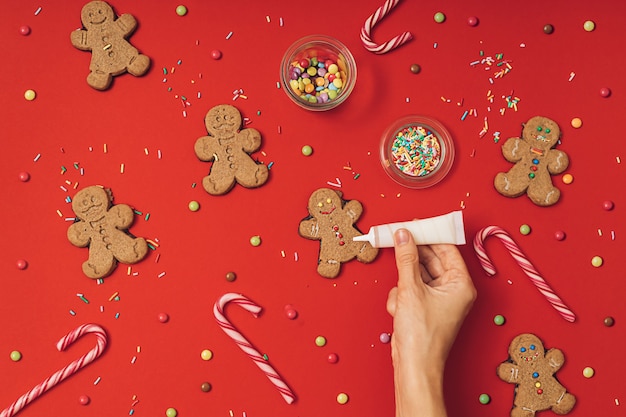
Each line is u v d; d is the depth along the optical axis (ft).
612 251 3.02
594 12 3.06
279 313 2.96
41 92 2.97
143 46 2.99
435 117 3.03
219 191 2.94
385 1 3.04
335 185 2.99
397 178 2.98
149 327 2.93
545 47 3.06
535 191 2.98
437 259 2.90
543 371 2.95
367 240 2.85
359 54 3.03
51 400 2.91
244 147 2.95
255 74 3.01
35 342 2.91
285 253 2.97
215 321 2.94
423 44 3.04
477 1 3.06
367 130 3.01
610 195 3.04
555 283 3.00
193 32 3.00
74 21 2.98
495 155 3.03
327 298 2.97
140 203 2.96
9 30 2.97
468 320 2.98
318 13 3.03
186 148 2.98
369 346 2.96
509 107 3.04
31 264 2.93
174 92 2.99
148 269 2.94
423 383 2.63
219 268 2.96
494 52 3.05
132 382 2.92
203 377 2.93
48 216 2.94
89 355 2.88
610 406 2.98
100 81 2.94
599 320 3.00
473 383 2.96
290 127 3.00
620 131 3.05
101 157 2.96
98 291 2.93
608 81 3.06
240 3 3.01
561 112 3.05
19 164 2.95
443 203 3.01
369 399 2.95
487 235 2.95
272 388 2.94
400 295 2.72
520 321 2.99
